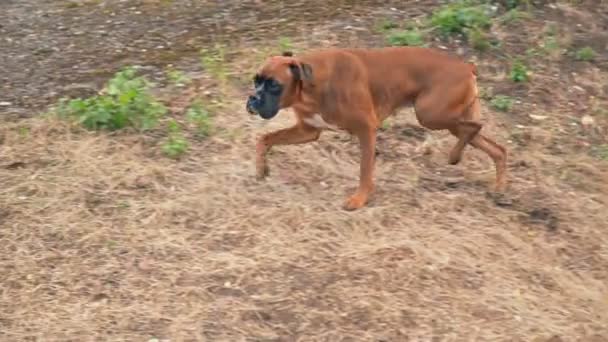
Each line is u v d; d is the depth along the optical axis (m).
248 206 8.23
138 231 7.89
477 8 11.79
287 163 8.90
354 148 9.18
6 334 6.80
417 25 11.52
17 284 7.31
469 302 7.25
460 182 8.83
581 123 10.07
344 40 11.17
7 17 12.28
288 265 7.52
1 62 10.94
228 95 10.02
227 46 11.15
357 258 7.61
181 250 7.68
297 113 8.13
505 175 8.69
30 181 8.52
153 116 9.43
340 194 8.47
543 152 9.48
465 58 10.97
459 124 8.34
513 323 7.09
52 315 6.99
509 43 11.33
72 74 10.59
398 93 8.18
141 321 6.92
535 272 7.72
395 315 7.04
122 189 8.44
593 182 9.06
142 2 12.74
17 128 9.35
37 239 7.81
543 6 12.19
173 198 8.32
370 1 12.36
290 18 11.95
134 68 10.65
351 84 7.91
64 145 9.05
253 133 9.33
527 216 8.43
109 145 9.05
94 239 7.79
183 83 10.24
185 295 7.18
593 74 10.93
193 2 12.70
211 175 8.66
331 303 7.13
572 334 7.07
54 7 12.65
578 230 8.31
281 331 6.87
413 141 9.42
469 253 7.80
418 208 8.34
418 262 7.61
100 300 7.15
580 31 11.76
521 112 10.13
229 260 7.55
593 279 7.75
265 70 7.65
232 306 7.07
